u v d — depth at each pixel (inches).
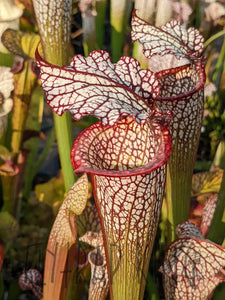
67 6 9.1
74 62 7.3
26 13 13.2
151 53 9.1
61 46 9.2
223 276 8.9
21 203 15.5
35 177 18.4
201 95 9.2
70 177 10.7
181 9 11.1
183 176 9.7
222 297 10.5
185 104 8.9
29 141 14.4
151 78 7.7
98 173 7.0
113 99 7.2
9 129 13.8
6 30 12.0
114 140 7.9
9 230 14.2
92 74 7.3
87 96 7.1
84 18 12.3
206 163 16.7
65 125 10.1
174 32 9.2
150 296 12.6
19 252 14.4
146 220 7.8
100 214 7.9
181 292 9.1
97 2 12.4
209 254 8.6
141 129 7.8
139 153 8.0
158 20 11.1
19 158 14.3
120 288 8.3
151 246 8.3
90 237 9.6
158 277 13.2
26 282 11.7
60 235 9.5
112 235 7.9
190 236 8.8
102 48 13.4
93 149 7.7
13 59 12.5
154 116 7.2
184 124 9.1
